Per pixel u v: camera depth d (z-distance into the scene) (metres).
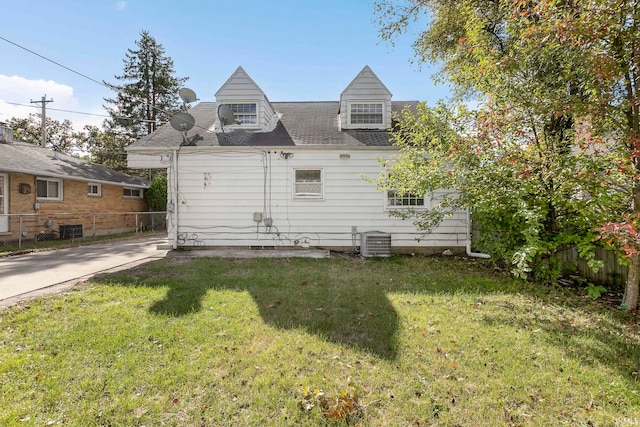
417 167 6.16
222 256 7.57
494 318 3.67
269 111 10.00
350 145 8.36
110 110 23.88
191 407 2.08
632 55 3.54
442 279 5.51
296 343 2.97
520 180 4.89
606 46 3.60
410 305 4.08
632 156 3.85
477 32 5.35
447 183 5.73
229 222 8.58
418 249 8.45
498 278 5.65
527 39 3.99
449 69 7.52
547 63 4.30
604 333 3.29
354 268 6.40
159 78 24.36
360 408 2.08
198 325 3.35
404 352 2.82
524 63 4.43
